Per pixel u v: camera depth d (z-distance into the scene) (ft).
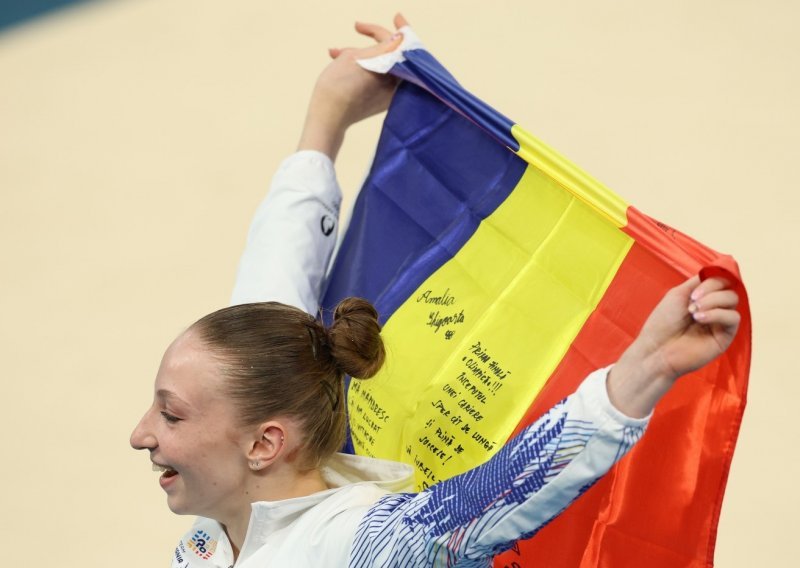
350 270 22.91
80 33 64.54
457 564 15.05
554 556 18.42
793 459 36.70
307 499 16.61
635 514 17.58
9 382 43.68
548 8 59.41
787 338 40.14
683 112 51.03
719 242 43.88
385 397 20.94
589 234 19.11
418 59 21.95
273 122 55.16
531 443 14.34
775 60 53.88
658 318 13.78
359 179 48.24
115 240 49.49
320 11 62.95
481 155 21.15
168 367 16.69
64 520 38.88
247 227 49.14
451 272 21.01
